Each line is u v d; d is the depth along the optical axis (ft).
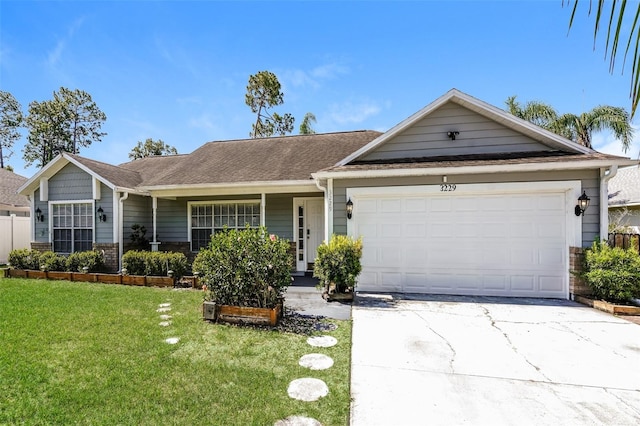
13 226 45.27
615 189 50.06
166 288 28.09
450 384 11.88
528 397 11.03
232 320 18.56
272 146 42.63
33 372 12.36
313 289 27.58
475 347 15.17
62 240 36.88
